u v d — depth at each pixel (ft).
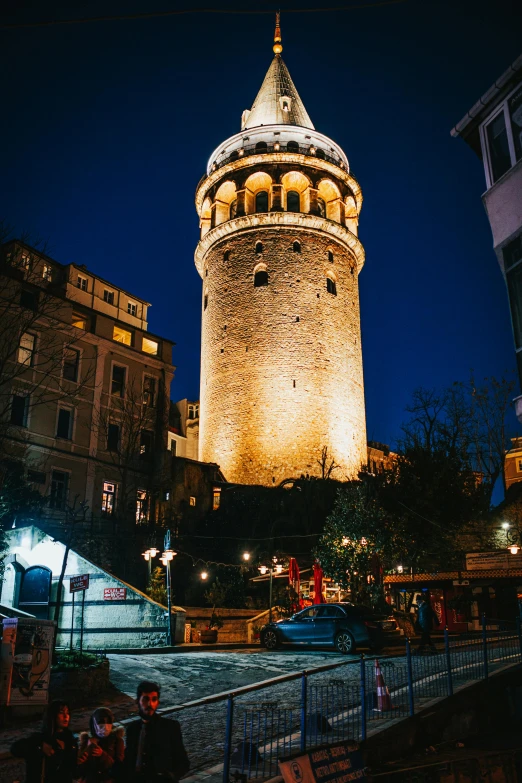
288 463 148.77
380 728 34.42
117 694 44.42
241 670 54.19
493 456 131.85
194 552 119.44
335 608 66.13
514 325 49.52
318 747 26.58
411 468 115.03
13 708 36.55
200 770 29.45
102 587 77.56
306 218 164.14
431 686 44.14
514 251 50.57
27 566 82.84
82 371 117.80
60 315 114.93
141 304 141.49
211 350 165.78
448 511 110.32
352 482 148.05
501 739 41.50
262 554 120.47
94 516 112.88
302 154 167.53
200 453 162.71
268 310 159.43
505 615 95.86
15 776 28.86
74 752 21.95
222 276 168.14
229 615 91.25
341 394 159.33
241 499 136.77
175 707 40.34
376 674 39.68
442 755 35.94
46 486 107.04
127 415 123.65
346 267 171.83
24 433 105.40
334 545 98.94
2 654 37.22
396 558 99.45
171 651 69.62
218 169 173.88
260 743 33.37
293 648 69.41
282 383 154.30
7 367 104.12
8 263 81.76
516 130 51.75
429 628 61.11
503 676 46.91
